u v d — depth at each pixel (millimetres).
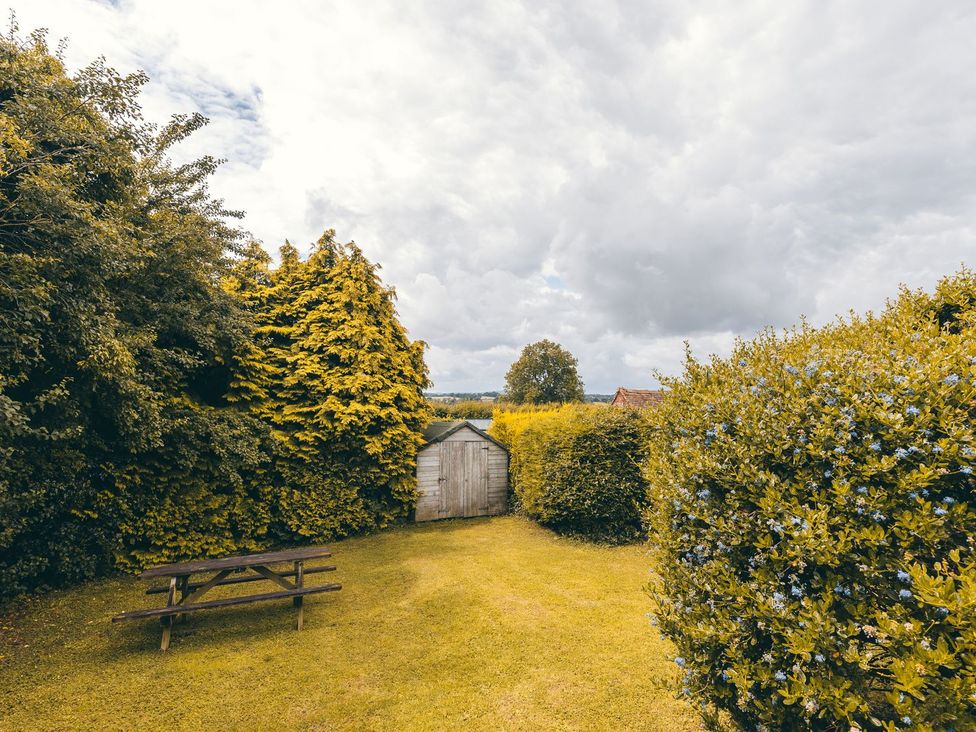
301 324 11938
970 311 4191
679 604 3422
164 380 9039
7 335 5410
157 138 9234
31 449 6594
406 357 13086
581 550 9789
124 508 8258
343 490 11062
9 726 4230
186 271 8695
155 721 4305
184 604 5828
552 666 5156
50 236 6094
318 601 7117
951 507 2426
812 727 2539
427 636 5914
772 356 4031
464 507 13367
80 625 6297
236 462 9281
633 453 10547
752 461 3113
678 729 4074
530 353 58688
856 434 2732
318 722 4277
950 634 2156
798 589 2656
